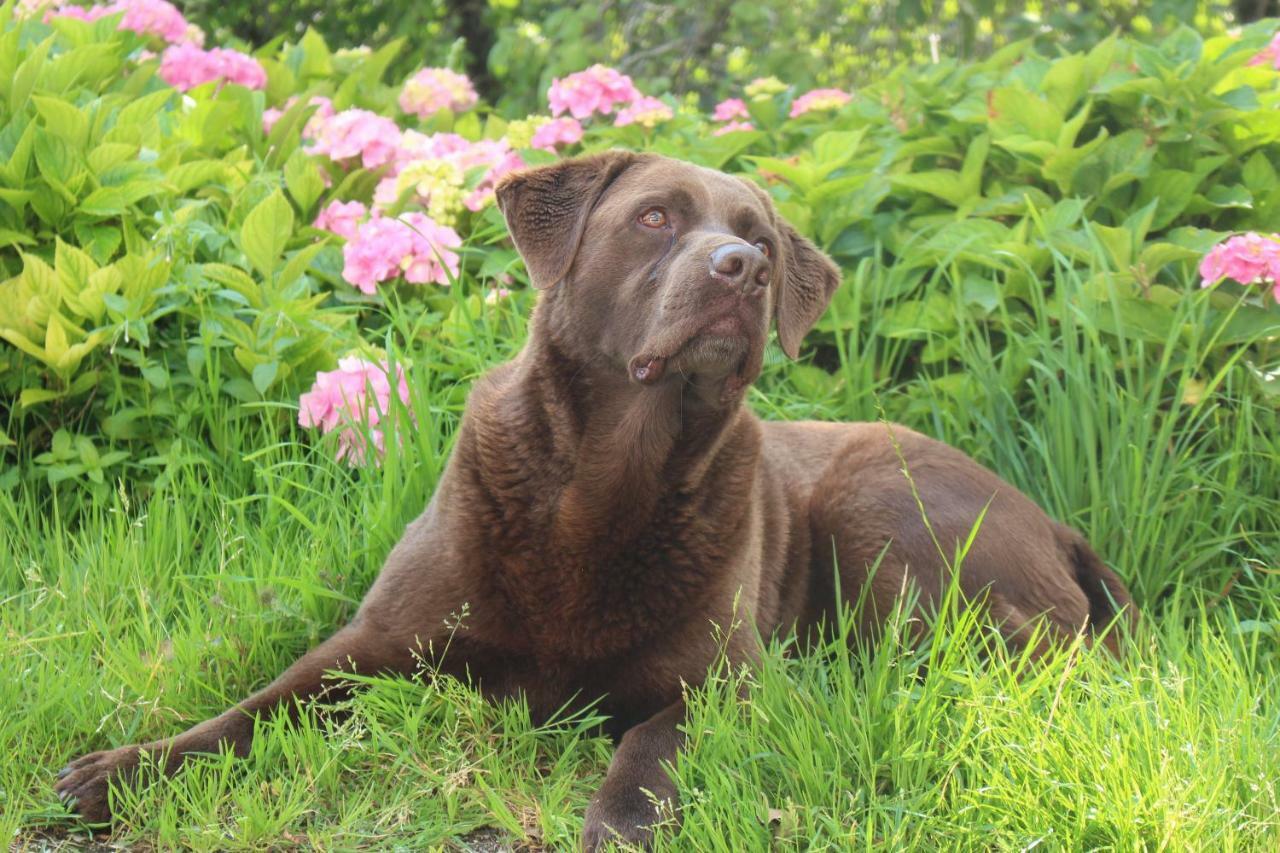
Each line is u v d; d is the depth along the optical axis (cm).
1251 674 439
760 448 464
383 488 518
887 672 401
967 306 638
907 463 507
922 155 723
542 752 430
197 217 639
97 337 555
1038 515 522
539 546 427
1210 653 434
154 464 566
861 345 671
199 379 570
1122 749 360
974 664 414
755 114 849
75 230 598
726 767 375
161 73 793
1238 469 574
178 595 499
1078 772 351
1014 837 337
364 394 557
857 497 502
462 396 595
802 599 511
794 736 379
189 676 434
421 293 667
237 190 685
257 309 595
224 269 591
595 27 1243
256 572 479
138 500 557
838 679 421
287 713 414
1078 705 398
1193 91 657
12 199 588
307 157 703
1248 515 576
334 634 459
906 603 484
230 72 798
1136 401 575
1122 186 661
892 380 662
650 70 1249
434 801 384
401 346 646
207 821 364
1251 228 650
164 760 386
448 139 742
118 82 772
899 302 669
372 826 375
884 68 1258
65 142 597
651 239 426
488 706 430
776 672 415
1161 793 335
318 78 886
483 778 400
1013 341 636
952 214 681
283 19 1306
